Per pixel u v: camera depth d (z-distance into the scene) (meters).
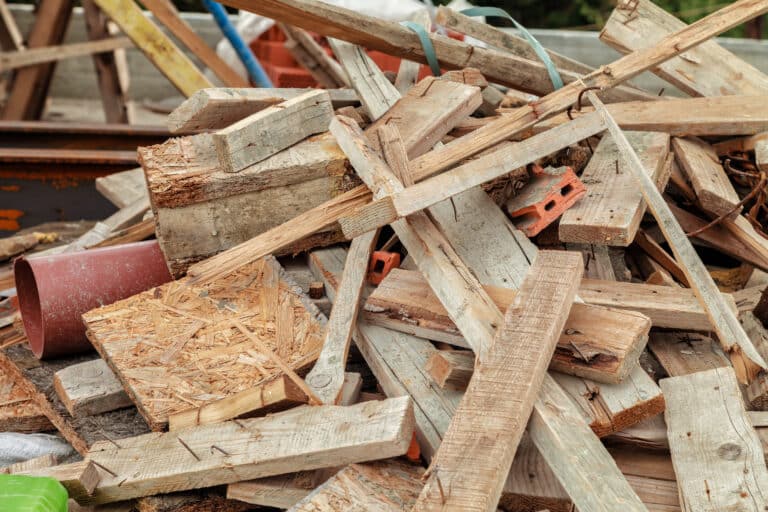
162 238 1.69
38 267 1.69
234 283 1.68
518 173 1.72
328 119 1.77
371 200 1.65
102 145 2.49
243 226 1.72
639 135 1.79
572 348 1.46
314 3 1.83
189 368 1.56
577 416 1.39
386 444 1.40
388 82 1.88
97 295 1.70
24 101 3.35
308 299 1.66
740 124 1.77
